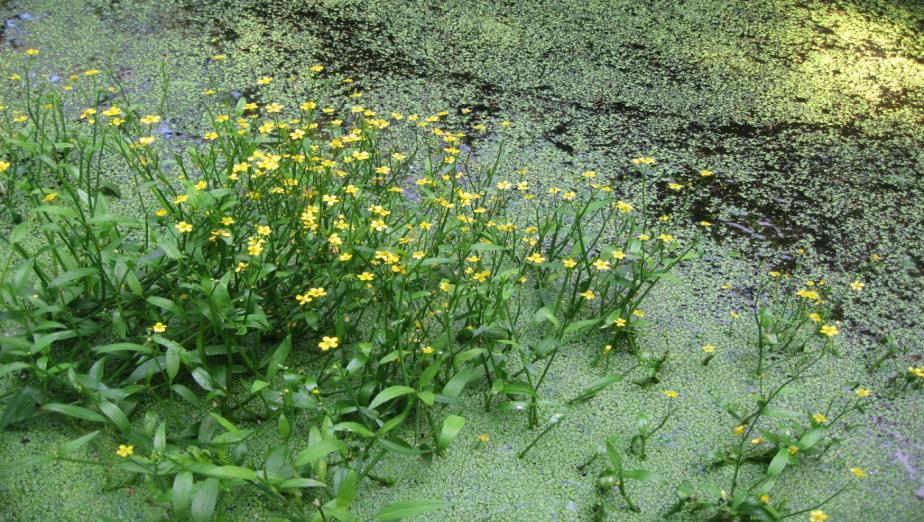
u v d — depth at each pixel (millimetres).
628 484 1287
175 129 1744
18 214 1527
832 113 1897
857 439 1345
